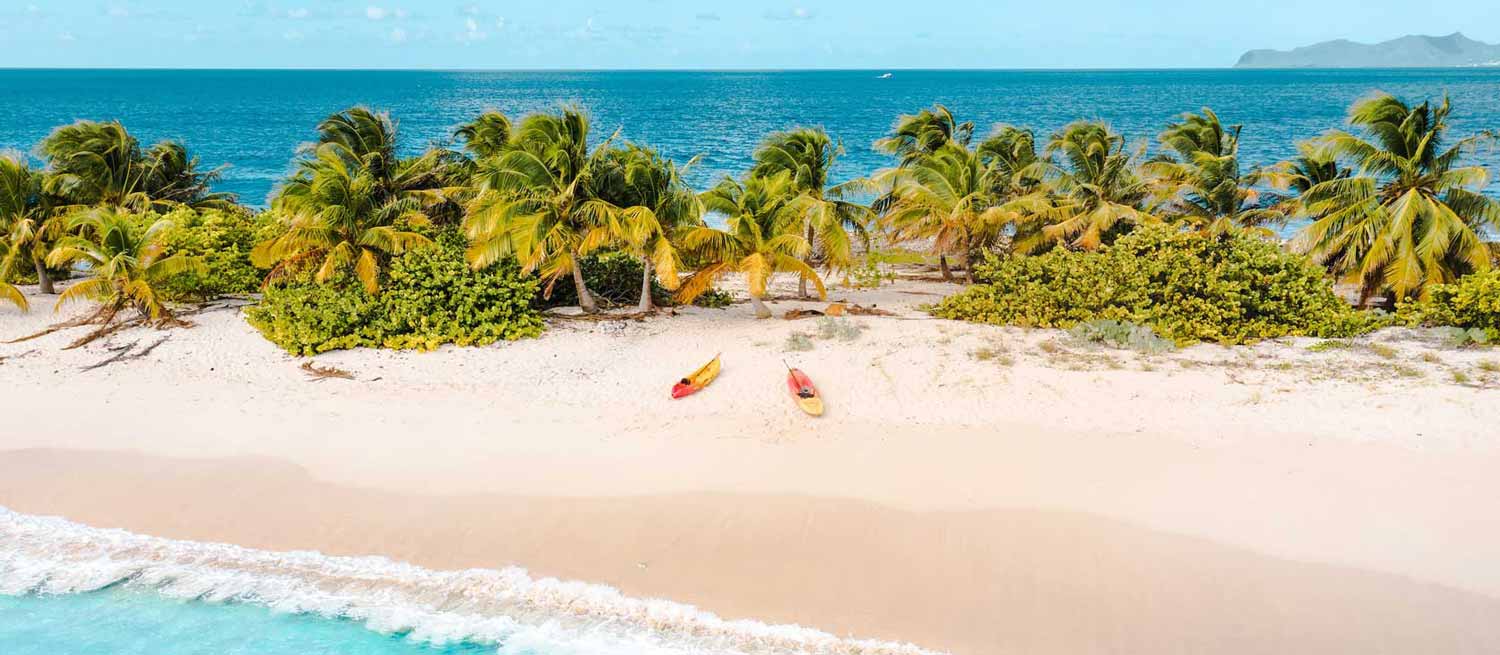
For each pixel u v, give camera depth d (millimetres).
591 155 21375
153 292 21344
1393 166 22234
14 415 15867
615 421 15508
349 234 21094
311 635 9930
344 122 26484
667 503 12648
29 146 77250
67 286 26250
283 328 19359
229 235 24391
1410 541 11156
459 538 11805
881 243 36844
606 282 24375
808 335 19891
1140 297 19734
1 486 13242
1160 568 10867
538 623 10086
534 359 18703
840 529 11906
